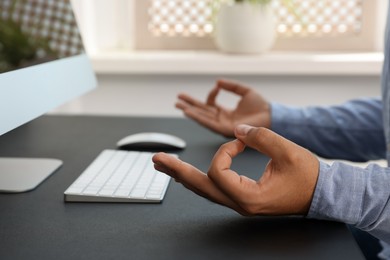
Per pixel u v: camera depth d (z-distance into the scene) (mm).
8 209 650
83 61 978
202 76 1692
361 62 1577
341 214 585
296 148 573
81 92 940
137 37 1851
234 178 560
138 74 1715
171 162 584
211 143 1004
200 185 583
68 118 1235
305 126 1014
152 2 1841
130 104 1739
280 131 1015
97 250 535
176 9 1839
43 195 704
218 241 557
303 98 1682
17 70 694
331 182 583
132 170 787
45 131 1099
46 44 858
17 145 980
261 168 836
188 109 1045
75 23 978
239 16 1647
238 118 1037
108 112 1747
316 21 1821
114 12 1839
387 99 827
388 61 834
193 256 521
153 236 570
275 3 1807
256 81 1677
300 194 570
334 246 548
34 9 840
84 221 612
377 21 1793
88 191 683
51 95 804
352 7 1807
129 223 606
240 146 587
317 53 1781
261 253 530
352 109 1032
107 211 644
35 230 585
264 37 1669
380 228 597
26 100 715
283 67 1587
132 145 951
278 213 577
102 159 850
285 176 565
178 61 1606
